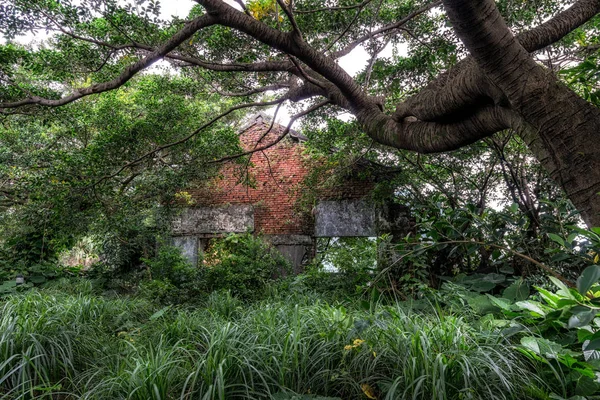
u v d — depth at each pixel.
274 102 6.56
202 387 2.89
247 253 8.47
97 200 6.91
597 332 2.26
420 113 4.08
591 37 5.70
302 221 9.84
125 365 3.37
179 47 5.61
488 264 7.09
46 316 4.18
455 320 3.44
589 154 2.79
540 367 2.94
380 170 8.76
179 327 4.35
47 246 9.20
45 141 9.88
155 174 7.20
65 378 3.47
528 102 2.95
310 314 3.97
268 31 4.40
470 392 2.53
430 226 4.44
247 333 3.60
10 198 9.24
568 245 3.21
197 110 8.52
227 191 10.38
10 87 5.86
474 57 3.05
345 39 6.68
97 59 5.60
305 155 9.66
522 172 7.24
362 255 7.84
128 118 8.70
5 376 3.11
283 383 2.98
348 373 2.99
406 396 2.69
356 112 5.30
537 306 3.26
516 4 5.37
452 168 8.10
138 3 4.52
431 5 5.38
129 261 9.33
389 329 3.24
